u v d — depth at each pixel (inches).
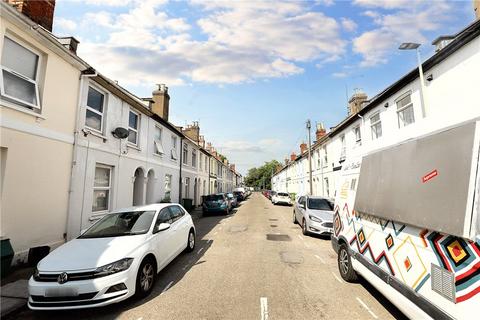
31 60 265.1
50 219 276.7
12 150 236.2
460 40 290.8
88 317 158.9
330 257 289.0
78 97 322.3
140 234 208.2
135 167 474.3
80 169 323.0
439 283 109.0
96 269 162.7
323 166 866.8
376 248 164.7
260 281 214.8
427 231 119.1
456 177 105.7
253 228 485.4
